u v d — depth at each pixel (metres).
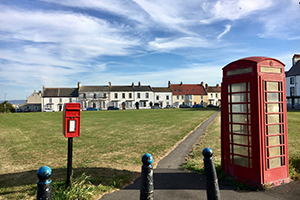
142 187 3.51
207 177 3.84
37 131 17.72
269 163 5.23
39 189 3.01
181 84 89.81
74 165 7.66
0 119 29.55
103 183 5.68
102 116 34.47
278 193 4.85
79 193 4.73
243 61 5.46
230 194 4.86
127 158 8.55
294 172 5.93
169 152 9.57
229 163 5.82
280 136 5.49
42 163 8.05
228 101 5.95
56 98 74.44
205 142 11.53
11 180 6.12
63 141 12.83
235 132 5.75
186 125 19.73
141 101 79.31
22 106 76.62
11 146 11.55
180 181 5.82
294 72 57.59
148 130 16.92
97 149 10.43
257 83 5.14
